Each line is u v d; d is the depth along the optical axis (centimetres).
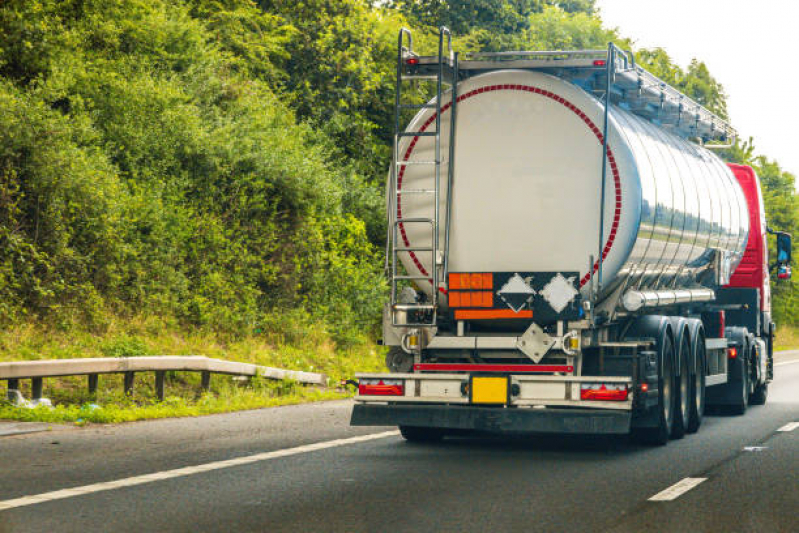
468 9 7744
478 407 1958
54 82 3578
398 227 2095
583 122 2019
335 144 5516
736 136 3119
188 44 4597
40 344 3036
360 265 4812
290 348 4084
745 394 3008
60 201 3362
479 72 2070
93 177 3459
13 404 2392
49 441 2014
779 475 1727
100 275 3456
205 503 1396
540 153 2033
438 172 2058
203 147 4056
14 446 1936
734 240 2988
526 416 1934
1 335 2988
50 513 1308
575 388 1928
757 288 3316
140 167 3900
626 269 2053
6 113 3300
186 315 3741
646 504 1433
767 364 3419
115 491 1473
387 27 6225
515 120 2044
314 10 5778
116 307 3488
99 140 3756
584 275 2006
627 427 1900
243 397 2941
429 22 7519
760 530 1259
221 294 3894
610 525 1281
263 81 5269
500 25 7944
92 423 2330
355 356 4409
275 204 4331
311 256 4453
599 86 2117
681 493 1530
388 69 6006
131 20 4328
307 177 4462
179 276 3756
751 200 3353
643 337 2172
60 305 3231
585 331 1998
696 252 2577
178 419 2488
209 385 3017
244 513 1329
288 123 5000
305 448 1988
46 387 2758
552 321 1984
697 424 2441
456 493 1506
